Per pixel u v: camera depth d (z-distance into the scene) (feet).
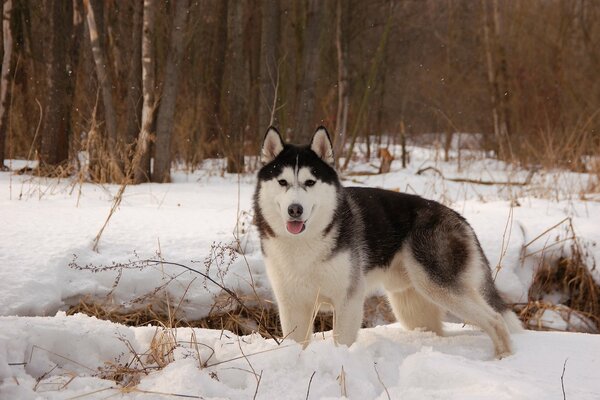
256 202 14.39
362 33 58.23
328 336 15.02
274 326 17.75
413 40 67.36
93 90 35.91
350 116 54.39
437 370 10.87
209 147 45.62
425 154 55.67
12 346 10.92
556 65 51.75
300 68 46.83
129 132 33.09
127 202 24.80
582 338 14.37
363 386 10.55
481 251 15.55
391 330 15.88
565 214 23.62
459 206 25.38
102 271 17.31
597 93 49.49
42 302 15.96
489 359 13.53
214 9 47.83
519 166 42.88
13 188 27.02
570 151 37.58
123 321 16.75
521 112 51.44
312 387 10.43
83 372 11.45
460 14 62.08
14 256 17.16
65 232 18.98
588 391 10.23
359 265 14.10
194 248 18.88
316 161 13.70
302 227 12.76
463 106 58.39
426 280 14.90
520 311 19.31
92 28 31.89
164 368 11.02
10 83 35.19
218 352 12.01
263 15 40.73
